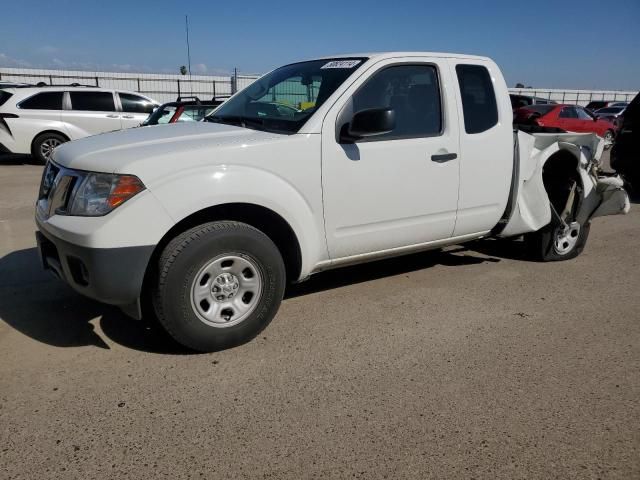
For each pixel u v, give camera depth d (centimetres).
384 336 369
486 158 440
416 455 247
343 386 304
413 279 486
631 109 888
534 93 4362
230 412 277
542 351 352
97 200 299
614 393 303
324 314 404
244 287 338
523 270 519
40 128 1227
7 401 282
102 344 346
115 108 1318
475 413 280
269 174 336
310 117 358
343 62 404
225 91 3388
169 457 242
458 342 362
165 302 312
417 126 404
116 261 296
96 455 243
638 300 447
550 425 271
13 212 729
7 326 369
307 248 361
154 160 305
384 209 391
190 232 313
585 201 534
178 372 315
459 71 430
